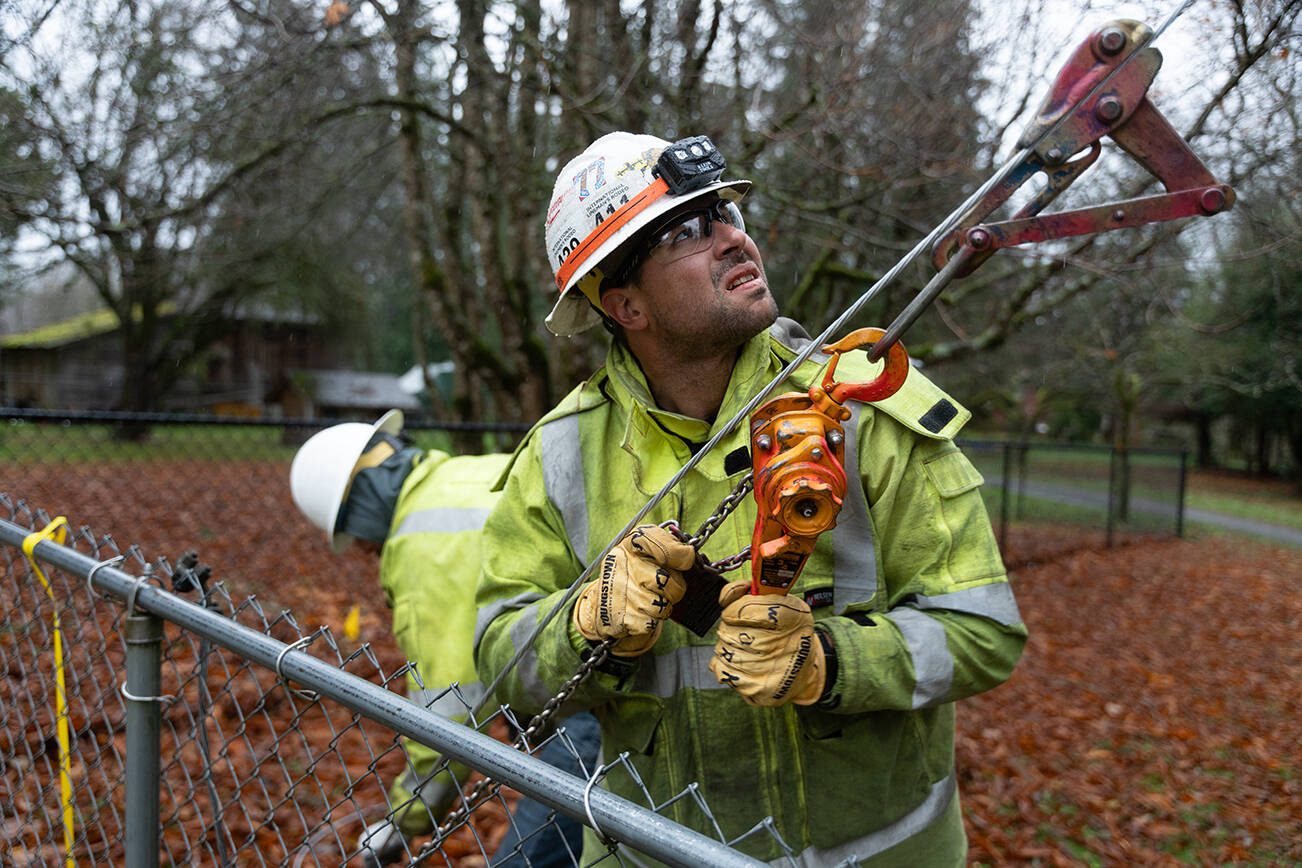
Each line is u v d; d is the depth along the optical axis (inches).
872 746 57.9
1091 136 43.9
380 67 305.7
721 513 51.6
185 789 152.5
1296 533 708.0
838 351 49.3
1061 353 552.7
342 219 615.5
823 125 222.7
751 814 58.9
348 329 1189.1
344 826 144.4
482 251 343.3
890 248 264.5
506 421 346.9
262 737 173.2
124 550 290.2
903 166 225.5
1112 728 223.9
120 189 272.1
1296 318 308.3
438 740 48.9
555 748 102.5
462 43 266.5
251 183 330.6
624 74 243.4
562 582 64.9
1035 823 171.8
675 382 61.1
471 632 96.3
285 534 333.1
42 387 1163.3
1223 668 285.9
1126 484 563.2
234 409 1296.8
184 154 316.8
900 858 59.9
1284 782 194.1
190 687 182.1
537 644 58.7
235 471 403.5
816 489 45.9
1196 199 43.8
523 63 285.4
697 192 55.7
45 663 153.5
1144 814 178.2
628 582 51.7
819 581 57.1
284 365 1363.2
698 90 238.1
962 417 56.8
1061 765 199.5
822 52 221.0
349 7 249.9
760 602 49.0
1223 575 458.6
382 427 117.9
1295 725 231.5
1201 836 170.6
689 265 56.2
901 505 56.8
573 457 63.2
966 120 221.9
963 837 65.9
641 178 57.2
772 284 361.7
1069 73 44.1
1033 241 45.1
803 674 49.0
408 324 1423.5
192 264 557.9
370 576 286.0
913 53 220.1
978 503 57.2
